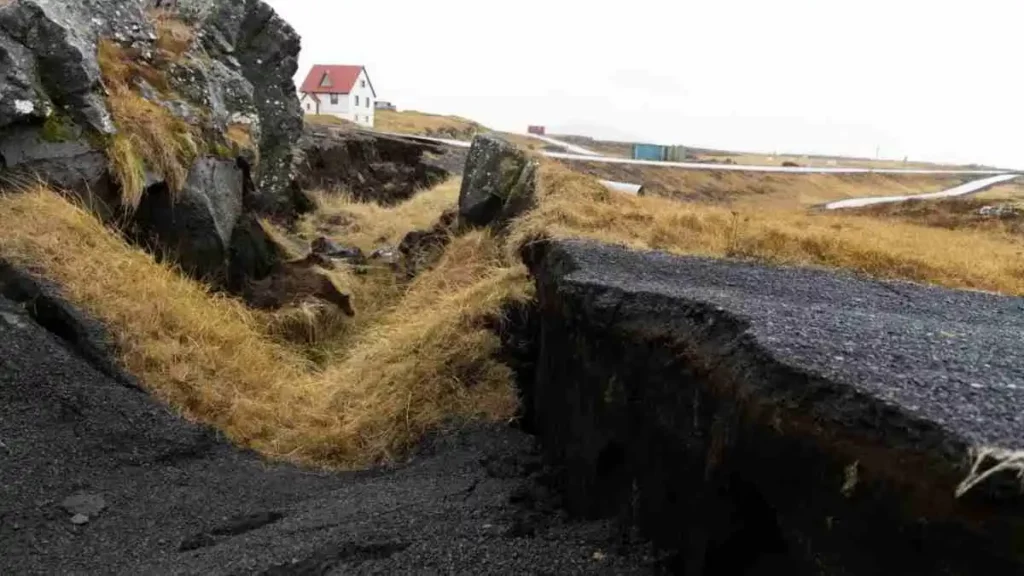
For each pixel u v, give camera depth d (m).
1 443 4.57
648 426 3.35
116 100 8.09
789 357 2.55
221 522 4.32
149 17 10.23
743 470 2.59
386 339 7.32
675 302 3.48
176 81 9.31
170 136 8.35
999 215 20.44
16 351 5.24
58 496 4.34
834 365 2.48
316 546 3.65
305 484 5.11
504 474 4.79
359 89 57.75
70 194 7.11
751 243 6.62
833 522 2.20
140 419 5.23
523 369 6.09
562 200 7.71
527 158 9.14
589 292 4.10
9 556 3.82
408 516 4.01
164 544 4.05
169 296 6.79
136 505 4.42
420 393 6.14
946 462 1.89
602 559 3.25
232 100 10.55
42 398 5.01
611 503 3.65
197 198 8.23
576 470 4.06
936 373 2.50
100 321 5.98
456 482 4.69
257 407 6.20
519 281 6.73
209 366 6.38
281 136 12.26
